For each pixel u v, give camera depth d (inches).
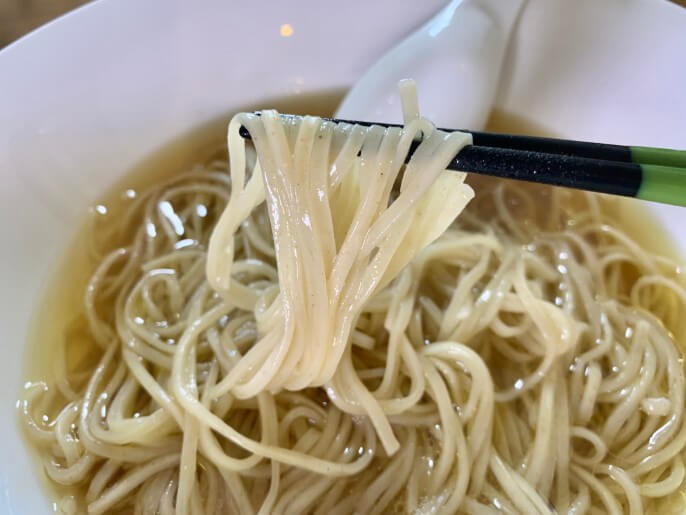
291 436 6.5
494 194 8.3
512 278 6.9
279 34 8.1
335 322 5.5
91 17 7.4
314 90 8.5
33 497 5.7
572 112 8.0
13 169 6.8
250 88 8.3
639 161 5.1
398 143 5.0
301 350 5.6
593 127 7.9
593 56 7.7
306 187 5.1
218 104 8.2
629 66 7.5
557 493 6.2
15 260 6.7
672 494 6.1
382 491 6.2
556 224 8.1
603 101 7.8
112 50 7.5
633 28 7.4
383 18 8.1
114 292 7.4
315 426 6.5
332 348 5.6
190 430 6.1
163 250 7.8
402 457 6.3
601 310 7.0
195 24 7.8
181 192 8.1
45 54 7.1
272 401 6.3
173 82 7.9
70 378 6.8
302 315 5.4
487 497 6.2
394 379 6.5
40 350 6.6
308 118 5.1
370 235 5.2
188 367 6.4
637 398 6.5
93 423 6.3
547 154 4.9
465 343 6.8
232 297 6.5
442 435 6.3
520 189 8.4
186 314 7.2
